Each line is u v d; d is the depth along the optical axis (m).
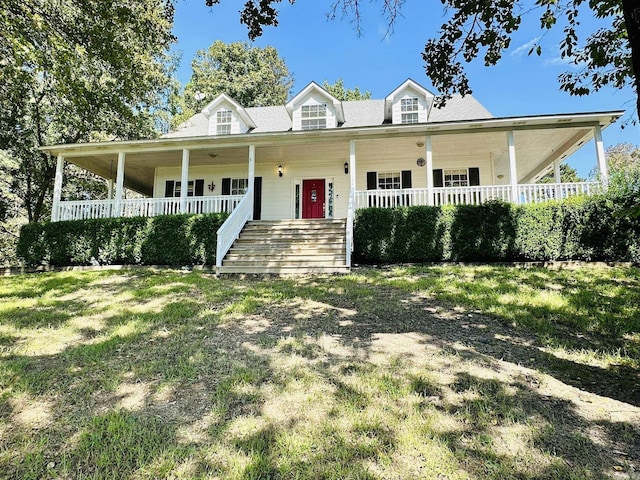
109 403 2.99
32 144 16.44
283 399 2.99
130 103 12.28
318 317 5.10
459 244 9.13
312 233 10.32
